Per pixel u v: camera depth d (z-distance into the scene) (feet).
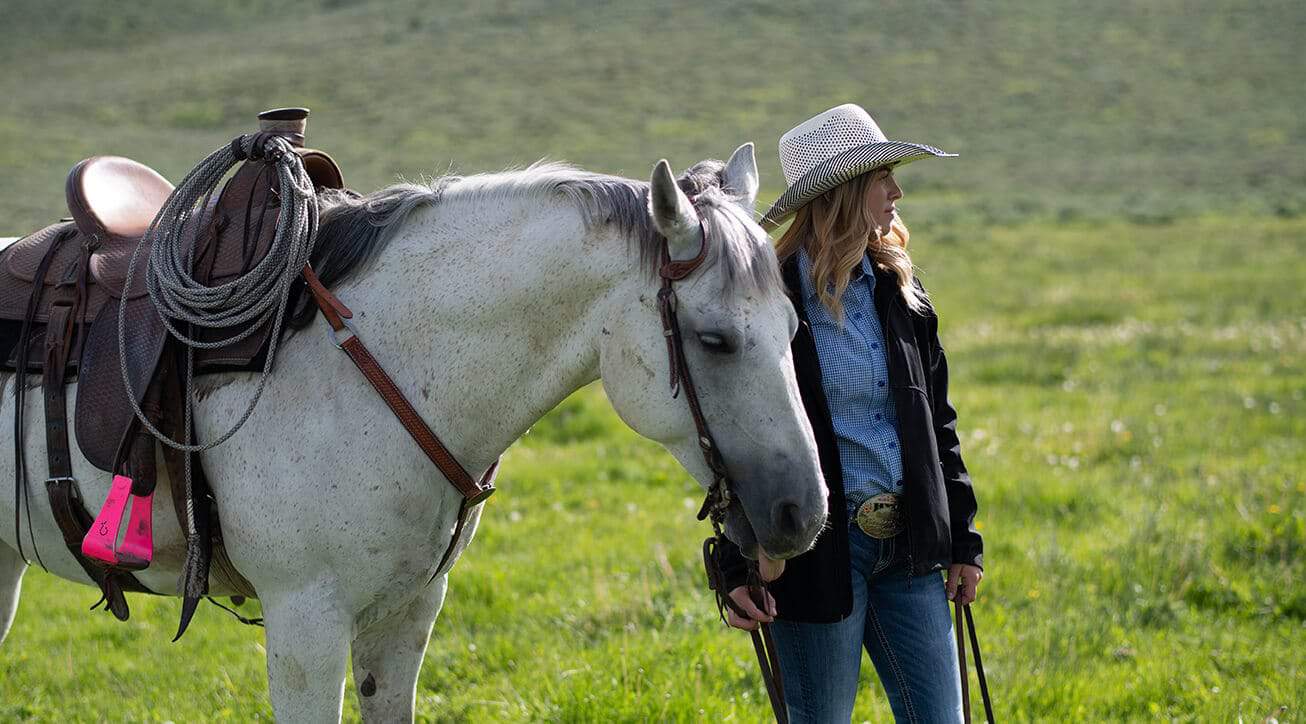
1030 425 28.30
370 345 9.12
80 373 9.39
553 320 8.89
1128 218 92.27
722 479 8.32
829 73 184.24
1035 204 104.58
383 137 143.84
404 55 203.41
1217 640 15.15
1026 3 228.43
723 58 193.88
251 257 9.22
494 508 22.36
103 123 153.17
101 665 15.61
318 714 9.06
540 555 19.24
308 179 9.42
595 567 18.20
